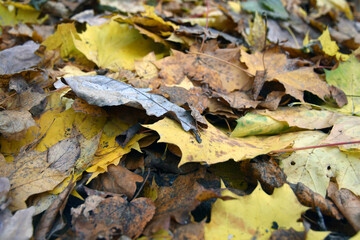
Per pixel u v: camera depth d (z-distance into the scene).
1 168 0.27
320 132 0.31
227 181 0.29
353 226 0.26
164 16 0.42
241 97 0.34
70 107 0.31
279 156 0.30
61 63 0.38
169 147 0.29
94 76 0.30
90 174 0.28
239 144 0.29
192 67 0.36
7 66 0.33
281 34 0.48
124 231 0.25
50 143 0.29
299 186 0.28
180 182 0.28
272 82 0.36
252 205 0.26
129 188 0.27
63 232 0.26
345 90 0.36
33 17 0.48
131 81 0.33
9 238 0.24
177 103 0.31
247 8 0.53
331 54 0.39
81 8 0.51
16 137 0.28
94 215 0.25
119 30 0.40
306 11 0.59
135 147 0.29
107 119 0.31
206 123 0.30
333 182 0.29
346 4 0.59
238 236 0.25
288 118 0.32
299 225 0.25
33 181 0.27
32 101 0.31
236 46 0.41
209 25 0.46
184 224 0.25
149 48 0.41
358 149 0.29
